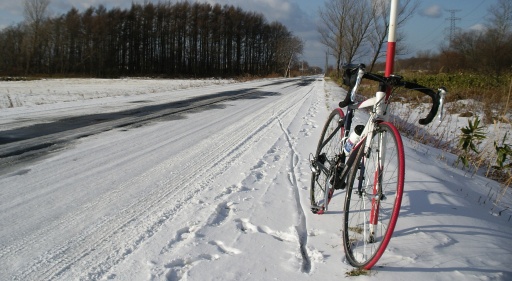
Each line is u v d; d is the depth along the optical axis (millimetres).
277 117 10539
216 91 20844
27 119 9219
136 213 3766
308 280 2527
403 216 3367
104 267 2787
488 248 2846
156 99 15109
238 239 3164
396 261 2641
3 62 60625
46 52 63406
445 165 5844
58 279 2654
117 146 6598
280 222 3492
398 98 15945
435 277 2453
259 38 86562
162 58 72562
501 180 6000
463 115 12914
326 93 19734
